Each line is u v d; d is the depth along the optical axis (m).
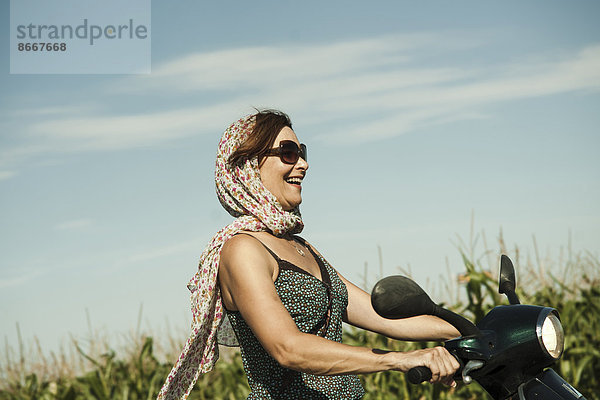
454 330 2.48
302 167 2.54
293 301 2.28
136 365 7.38
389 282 1.81
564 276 6.62
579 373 6.00
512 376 1.92
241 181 2.45
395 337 2.54
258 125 2.48
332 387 2.30
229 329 2.57
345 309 2.58
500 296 5.70
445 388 5.98
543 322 1.90
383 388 6.18
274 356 2.02
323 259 2.56
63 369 7.62
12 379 7.54
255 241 2.29
